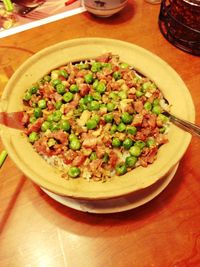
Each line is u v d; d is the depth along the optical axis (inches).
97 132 8.2
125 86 9.1
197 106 9.9
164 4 11.8
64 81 9.2
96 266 7.3
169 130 8.2
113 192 6.7
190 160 8.9
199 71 10.8
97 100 9.0
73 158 7.7
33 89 8.7
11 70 10.5
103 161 7.7
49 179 7.1
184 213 8.1
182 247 7.6
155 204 8.2
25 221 7.9
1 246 7.5
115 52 9.6
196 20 10.5
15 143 7.6
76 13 12.3
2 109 8.1
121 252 7.5
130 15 12.4
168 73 9.0
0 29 11.6
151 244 7.6
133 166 7.7
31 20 11.9
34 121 8.5
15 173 8.5
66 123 8.2
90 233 7.8
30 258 7.4
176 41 11.4
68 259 7.4
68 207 8.1
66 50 9.4
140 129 8.4
